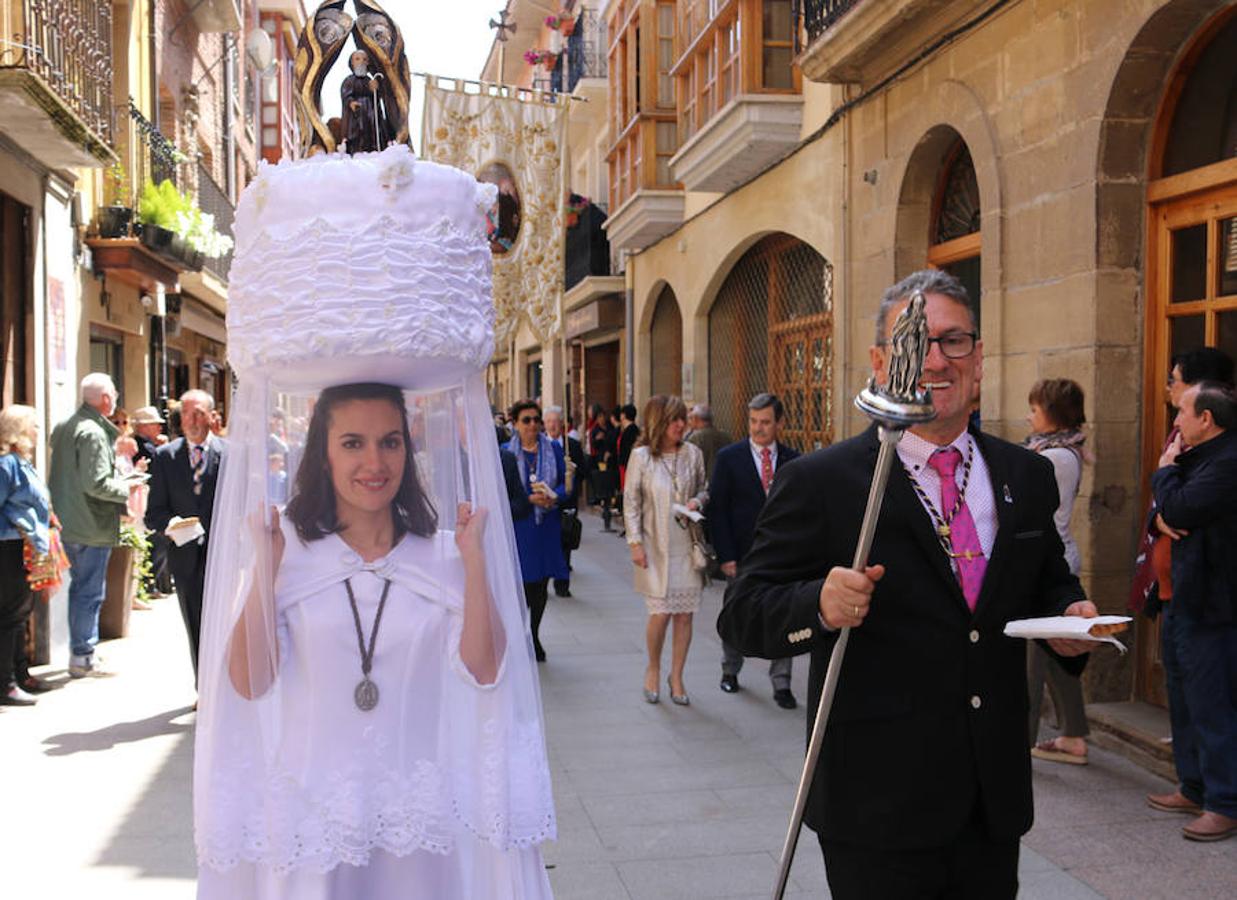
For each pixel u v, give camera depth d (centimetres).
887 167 761
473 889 206
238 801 192
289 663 198
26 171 680
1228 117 486
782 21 974
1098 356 525
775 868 381
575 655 725
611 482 1535
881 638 211
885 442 183
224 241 1026
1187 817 416
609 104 1606
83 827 416
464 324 195
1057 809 427
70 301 771
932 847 203
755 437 600
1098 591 527
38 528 591
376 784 195
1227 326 485
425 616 203
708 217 1261
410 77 364
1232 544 386
